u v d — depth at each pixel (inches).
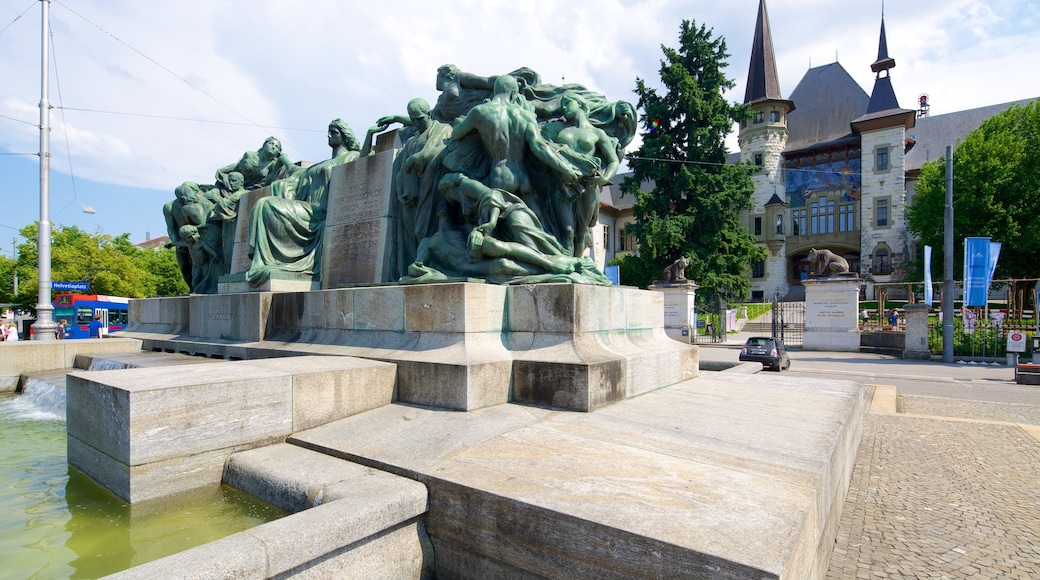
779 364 624.7
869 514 167.9
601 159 264.2
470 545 113.4
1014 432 280.2
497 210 234.2
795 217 2164.1
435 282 231.9
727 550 85.4
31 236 1245.1
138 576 76.6
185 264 462.9
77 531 124.6
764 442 151.8
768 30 2164.1
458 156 258.8
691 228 1224.2
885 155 1972.2
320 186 347.6
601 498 107.5
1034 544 144.7
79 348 364.2
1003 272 1285.7
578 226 263.7
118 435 138.8
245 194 395.9
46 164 525.3
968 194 1258.0
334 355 227.6
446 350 195.3
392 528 112.9
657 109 1245.7
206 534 123.5
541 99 301.3
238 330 302.5
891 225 1948.8
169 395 140.5
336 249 315.9
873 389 439.8
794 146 2250.2
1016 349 679.1
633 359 212.2
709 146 1233.4
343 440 155.5
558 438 151.8
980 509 171.3
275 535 91.6
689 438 153.9
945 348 736.3
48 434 221.8
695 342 1064.8
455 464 129.8
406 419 171.2
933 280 1425.9
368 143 332.5
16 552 115.0
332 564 100.7
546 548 101.8
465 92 306.3
